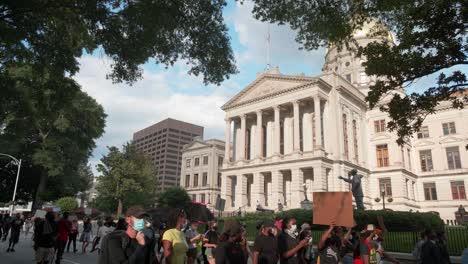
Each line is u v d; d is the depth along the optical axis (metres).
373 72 14.45
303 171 56.00
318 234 21.22
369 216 22.42
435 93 14.06
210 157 85.44
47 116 19.92
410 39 13.25
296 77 56.56
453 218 58.62
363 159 61.09
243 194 60.22
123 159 56.34
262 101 61.47
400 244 17.20
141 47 15.01
